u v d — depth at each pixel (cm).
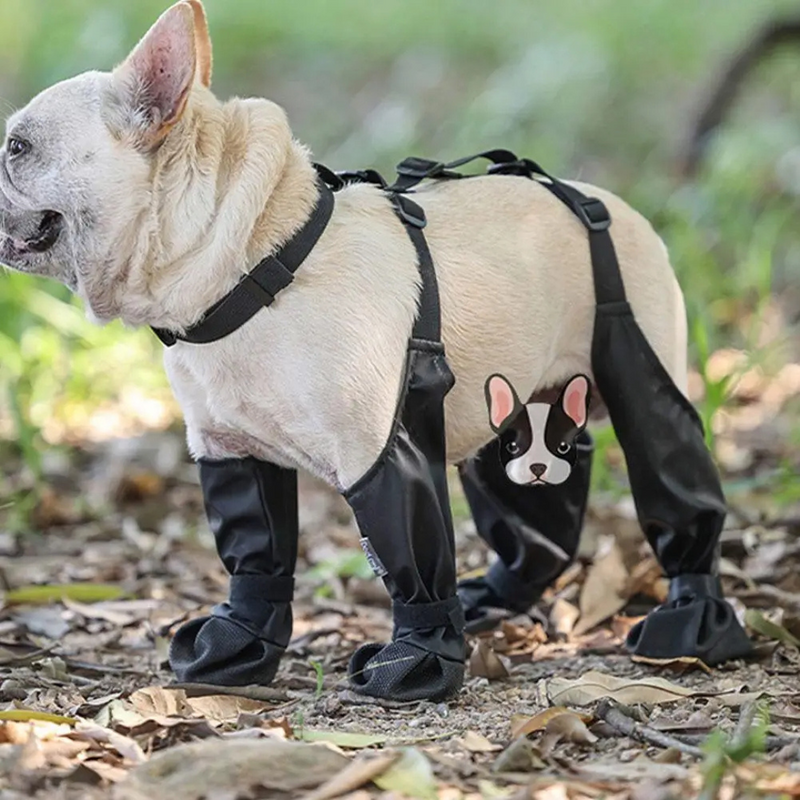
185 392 682
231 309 646
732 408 1314
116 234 653
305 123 2248
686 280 1402
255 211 646
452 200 712
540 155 1827
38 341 1331
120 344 1373
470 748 582
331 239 659
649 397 728
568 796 527
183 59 640
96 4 2486
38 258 673
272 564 702
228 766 530
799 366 1409
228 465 695
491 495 804
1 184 667
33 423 1267
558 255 723
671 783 538
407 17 2622
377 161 1942
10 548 1012
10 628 817
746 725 589
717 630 739
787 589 884
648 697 659
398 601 666
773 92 2253
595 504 1041
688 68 2328
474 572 908
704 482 736
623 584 861
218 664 688
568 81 2212
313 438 656
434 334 667
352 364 644
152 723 593
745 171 1712
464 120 2055
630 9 2525
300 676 739
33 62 2294
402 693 664
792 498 1021
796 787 521
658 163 1986
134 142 653
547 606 863
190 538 1027
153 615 864
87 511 1101
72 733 575
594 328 729
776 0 2416
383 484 646
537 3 2658
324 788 524
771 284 1580
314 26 2592
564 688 661
